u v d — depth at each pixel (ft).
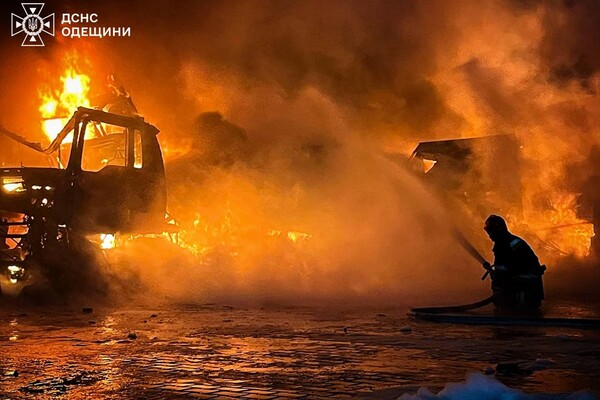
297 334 25.14
